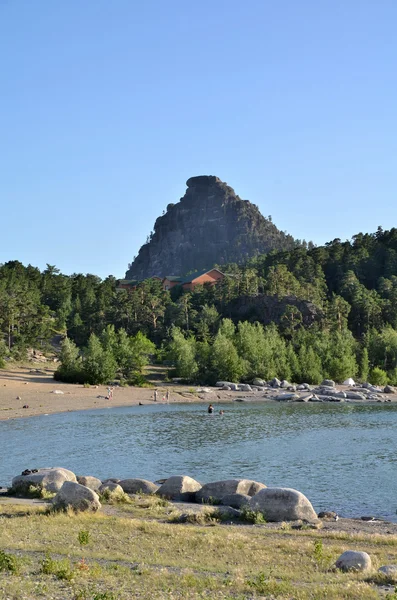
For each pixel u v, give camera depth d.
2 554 18.16
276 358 162.75
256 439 70.50
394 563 21.69
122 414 97.62
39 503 33.53
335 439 70.62
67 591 15.83
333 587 16.97
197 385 149.25
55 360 174.62
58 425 81.62
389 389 152.88
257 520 30.41
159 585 17.02
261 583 17.16
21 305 184.75
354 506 37.97
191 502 36.69
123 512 31.73
